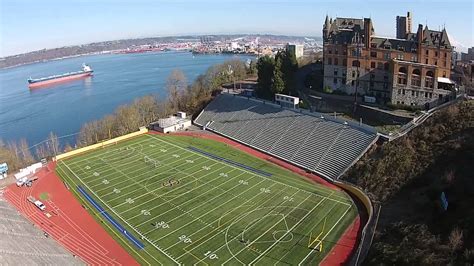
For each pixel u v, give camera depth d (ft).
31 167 378.12
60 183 349.00
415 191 269.23
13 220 277.23
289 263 224.12
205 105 551.59
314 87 501.97
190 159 391.86
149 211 290.15
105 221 279.28
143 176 354.13
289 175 346.54
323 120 407.85
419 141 314.55
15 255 221.87
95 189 331.98
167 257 234.38
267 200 300.20
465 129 299.58
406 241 212.84
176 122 499.10
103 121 499.10
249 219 273.33
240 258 230.27
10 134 595.88
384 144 331.77
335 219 269.23
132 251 242.17
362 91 449.48
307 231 255.70
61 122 645.10
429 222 224.12
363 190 300.81
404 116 365.81
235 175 349.41
